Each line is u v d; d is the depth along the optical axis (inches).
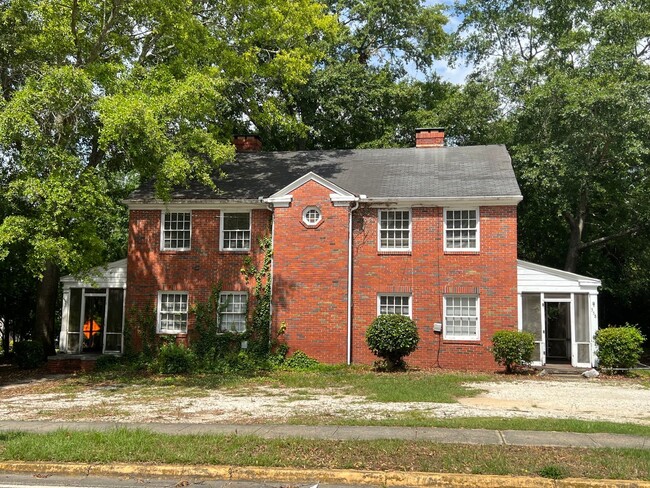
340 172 952.9
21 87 829.8
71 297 954.1
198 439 383.6
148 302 905.5
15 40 794.8
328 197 860.0
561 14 1283.2
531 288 845.2
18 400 606.2
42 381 770.8
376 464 329.4
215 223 906.1
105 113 670.5
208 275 896.3
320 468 325.4
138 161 741.9
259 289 876.6
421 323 837.8
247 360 839.1
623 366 787.4
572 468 316.2
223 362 837.2
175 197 906.7
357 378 727.1
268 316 866.1
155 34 859.4
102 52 863.1
